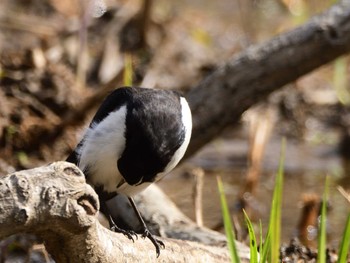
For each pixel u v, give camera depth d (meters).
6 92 11.99
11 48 13.60
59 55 13.41
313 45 10.34
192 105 10.60
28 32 14.17
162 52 14.48
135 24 14.63
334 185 12.12
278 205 6.86
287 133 13.92
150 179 7.60
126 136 7.34
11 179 5.55
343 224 10.52
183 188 11.77
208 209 10.92
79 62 13.04
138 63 14.06
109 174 7.65
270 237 6.80
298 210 11.01
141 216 8.78
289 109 14.17
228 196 11.47
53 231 5.87
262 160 13.05
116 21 14.72
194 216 10.65
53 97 12.12
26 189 5.55
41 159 11.69
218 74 10.59
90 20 14.67
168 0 17.06
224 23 16.55
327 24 10.27
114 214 9.59
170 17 15.77
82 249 6.11
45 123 11.76
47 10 14.94
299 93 14.33
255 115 13.80
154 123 7.34
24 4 15.04
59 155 11.77
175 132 7.41
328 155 13.31
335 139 13.77
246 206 11.10
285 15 17.05
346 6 10.33
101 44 14.49
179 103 7.59
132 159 7.37
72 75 12.98
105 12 14.87
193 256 7.36
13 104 11.86
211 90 10.59
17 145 11.66
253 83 10.52
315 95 14.47
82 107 11.59
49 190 5.64
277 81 10.57
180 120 7.46
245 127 13.88
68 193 5.70
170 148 7.40
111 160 7.48
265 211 11.05
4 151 11.55
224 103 10.59
